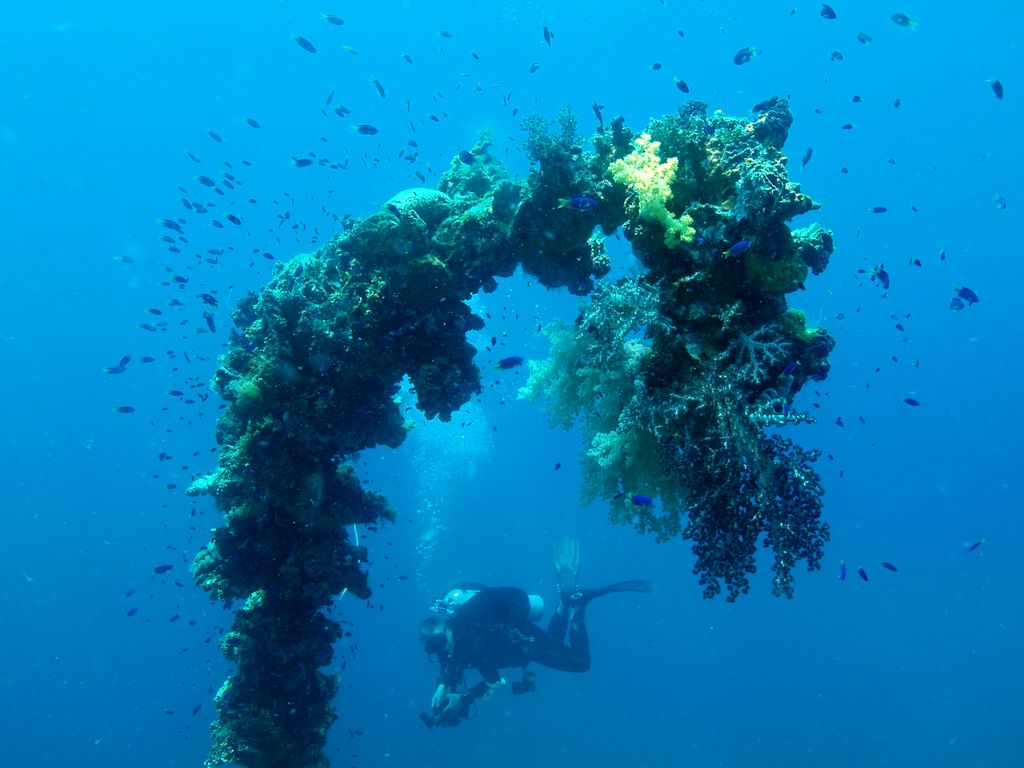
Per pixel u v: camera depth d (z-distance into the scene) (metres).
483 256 6.29
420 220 6.13
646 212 4.75
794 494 4.11
